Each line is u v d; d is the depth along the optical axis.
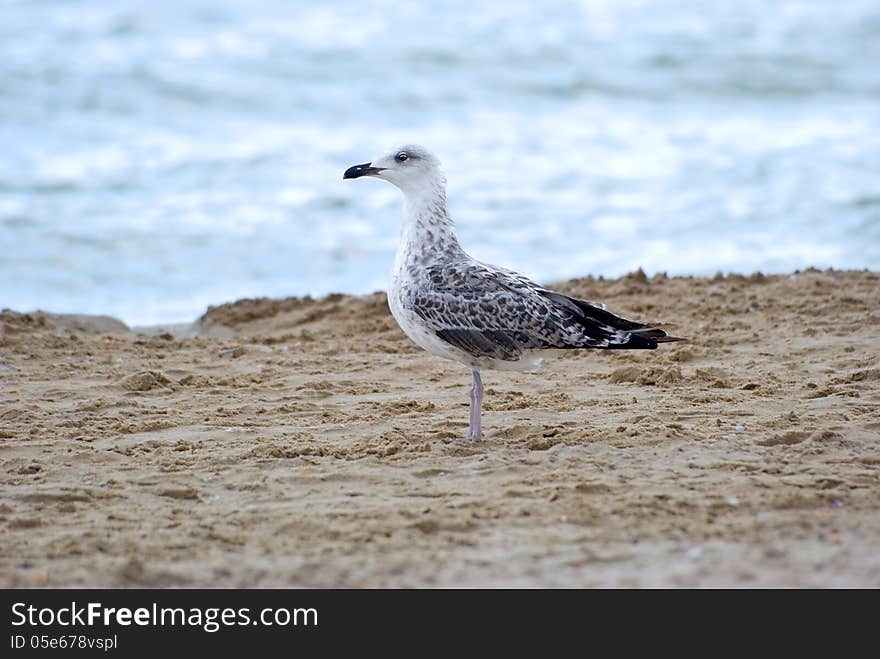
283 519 9.69
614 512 9.57
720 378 13.98
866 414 12.26
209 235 25.22
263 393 14.12
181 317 20.84
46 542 9.30
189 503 10.23
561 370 14.91
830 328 16.23
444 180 12.13
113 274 22.89
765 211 26.72
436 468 10.94
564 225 26.05
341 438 12.16
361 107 36.38
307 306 19.22
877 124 35.25
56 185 28.08
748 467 10.63
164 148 31.56
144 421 12.75
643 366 14.62
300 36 44.06
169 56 40.31
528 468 10.84
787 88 40.38
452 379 14.69
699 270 23.02
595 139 33.62
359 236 25.47
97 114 34.59
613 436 11.66
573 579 8.39
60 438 12.20
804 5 53.09
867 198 27.36
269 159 30.80
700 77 41.34
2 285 22.05
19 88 36.16
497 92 38.88
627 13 50.38
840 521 9.27
